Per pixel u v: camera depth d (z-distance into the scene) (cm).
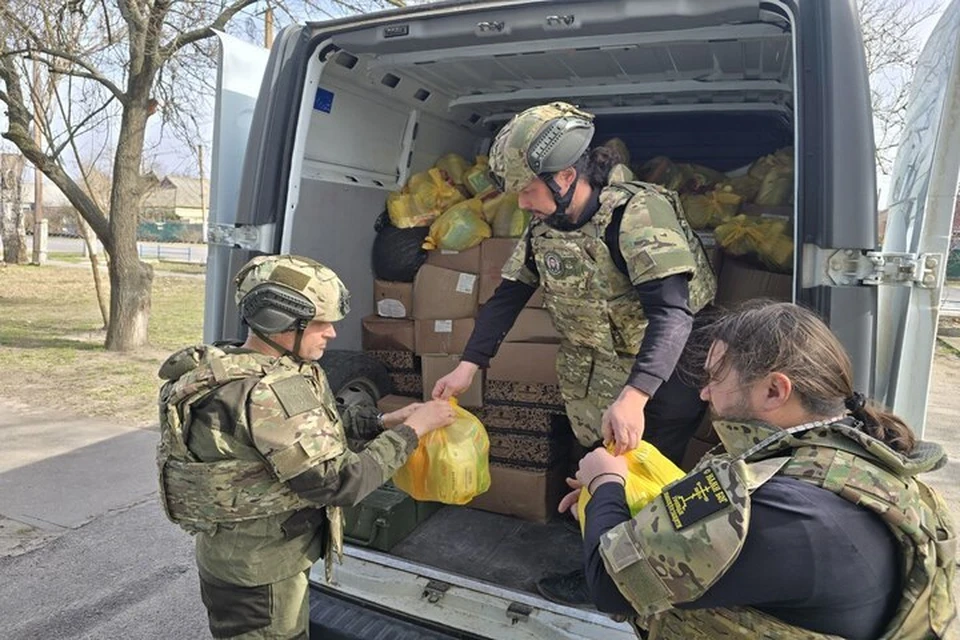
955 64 193
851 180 178
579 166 198
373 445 191
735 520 112
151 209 4091
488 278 307
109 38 834
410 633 216
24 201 2378
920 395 189
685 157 360
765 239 275
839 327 178
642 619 140
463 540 280
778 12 188
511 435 298
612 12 202
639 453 179
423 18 226
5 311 1252
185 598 338
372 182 323
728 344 126
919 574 113
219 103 276
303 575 194
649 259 188
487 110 364
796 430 118
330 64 272
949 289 1761
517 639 207
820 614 114
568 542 279
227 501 173
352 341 327
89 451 538
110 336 909
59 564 367
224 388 173
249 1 793
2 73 799
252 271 182
